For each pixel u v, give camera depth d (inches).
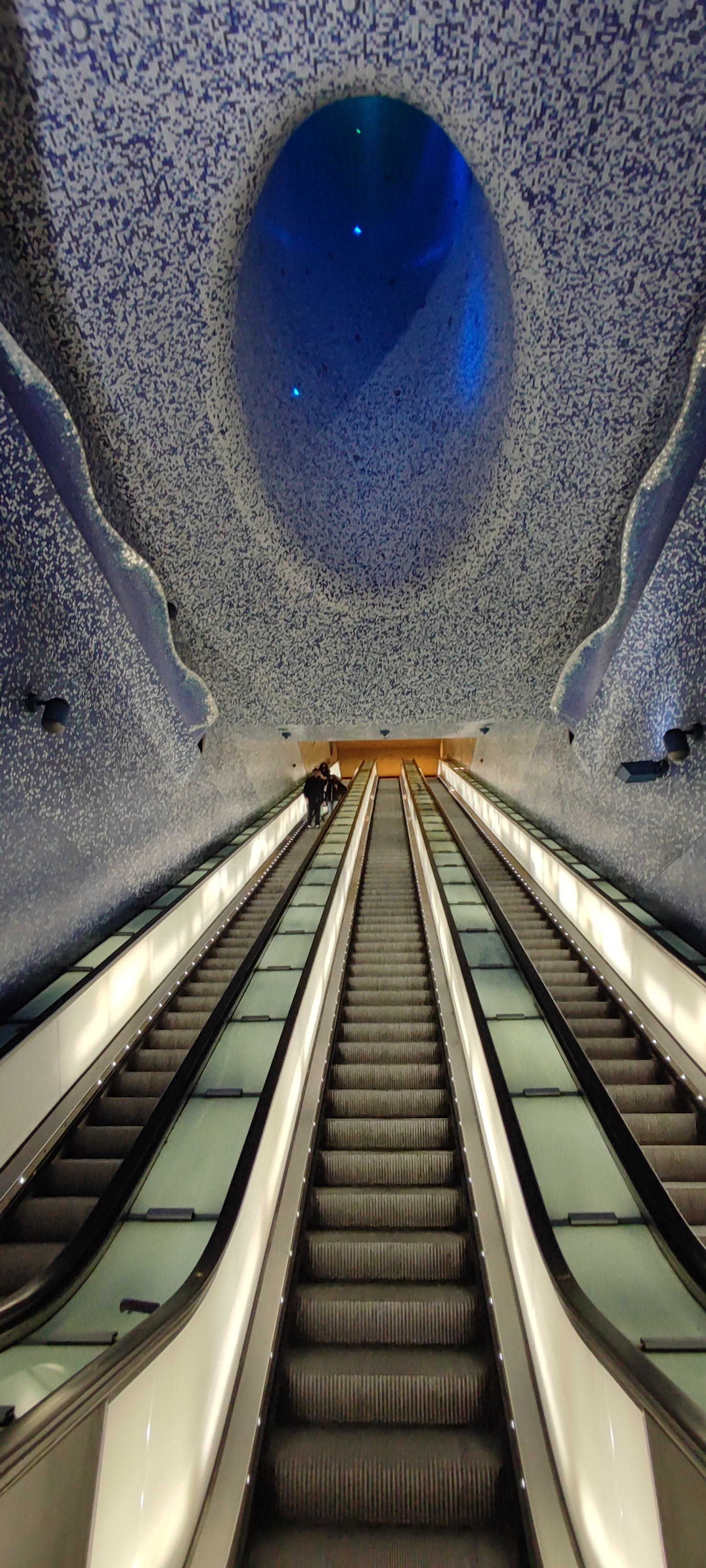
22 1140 139.6
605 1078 177.9
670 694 186.1
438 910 287.4
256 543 184.2
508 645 213.6
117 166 119.9
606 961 232.2
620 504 171.8
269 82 113.7
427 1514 102.7
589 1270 113.1
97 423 153.3
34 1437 61.1
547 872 308.0
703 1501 61.5
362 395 197.3
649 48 108.3
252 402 170.2
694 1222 132.0
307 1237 146.6
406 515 198.4
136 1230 121.6
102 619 167.0
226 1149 144.2
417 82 115.6
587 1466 88.2
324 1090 191.0
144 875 242.8
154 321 139.2
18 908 164.1
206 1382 100.0
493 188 128.3
